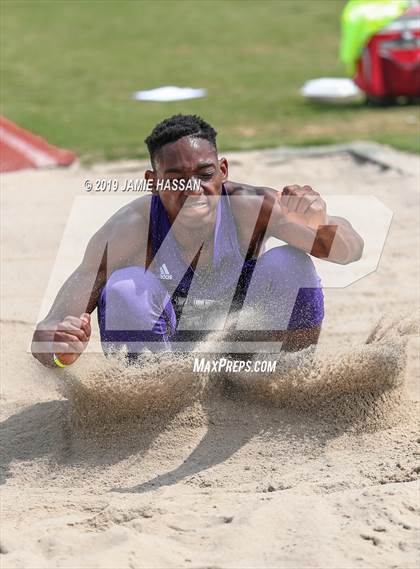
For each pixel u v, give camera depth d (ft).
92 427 36.37
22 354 47.14
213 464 34.60
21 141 88.63
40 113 105.91
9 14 187.62
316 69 131.64
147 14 183.62
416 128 94.32
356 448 35.42
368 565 26.22
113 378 35.37
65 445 36.63
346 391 36.76
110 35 163.94
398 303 52.49
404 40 104.99
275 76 127.34
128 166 81.46
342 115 102.89
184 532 28.81
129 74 130.41
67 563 26.99
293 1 192.54
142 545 27.78
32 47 153.58
